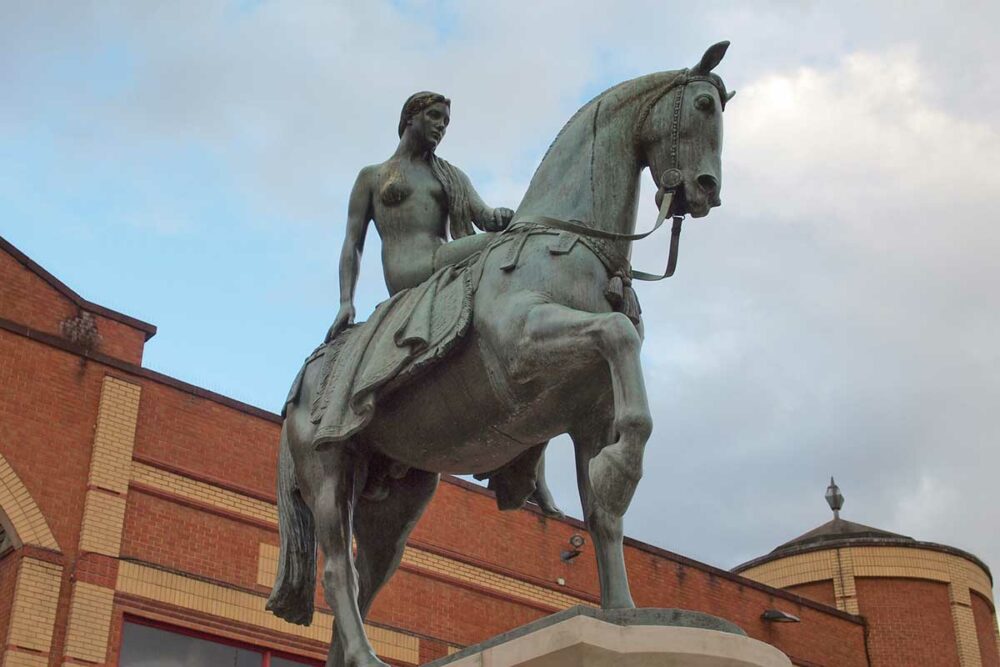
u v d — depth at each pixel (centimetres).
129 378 1900
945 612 2819
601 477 546
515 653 520
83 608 1712
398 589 2070
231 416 1977
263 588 1889
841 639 2703
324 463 669
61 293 1909
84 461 1808
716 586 2506
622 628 513
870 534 2938
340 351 693
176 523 1852
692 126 627
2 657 1641
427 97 718
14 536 1717
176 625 1791
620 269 621
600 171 636
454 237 709
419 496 710
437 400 640
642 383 552
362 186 730
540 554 2269
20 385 1797
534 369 593
